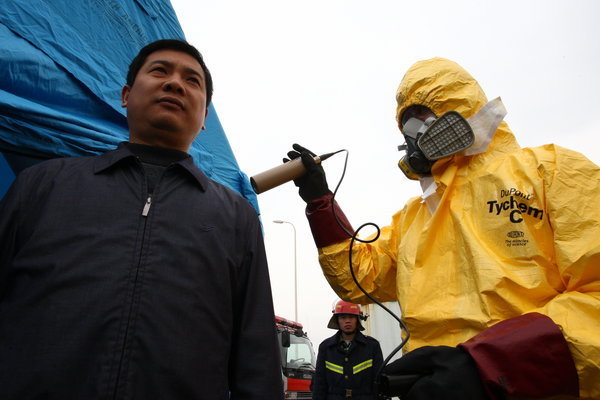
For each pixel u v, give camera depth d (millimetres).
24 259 817
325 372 3170
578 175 966
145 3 2299
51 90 1440
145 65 1245
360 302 1521
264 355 959
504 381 753
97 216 894
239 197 1201
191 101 1194
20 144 1248
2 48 1265
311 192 1485
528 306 947
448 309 1043
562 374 777
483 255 1014
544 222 988
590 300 829
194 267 907
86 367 731
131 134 1193
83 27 1734
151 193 1004
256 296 1041
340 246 1458
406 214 1456
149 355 777
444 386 764
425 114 1365
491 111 1205
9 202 897
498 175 1105
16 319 762
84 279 800
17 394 691
